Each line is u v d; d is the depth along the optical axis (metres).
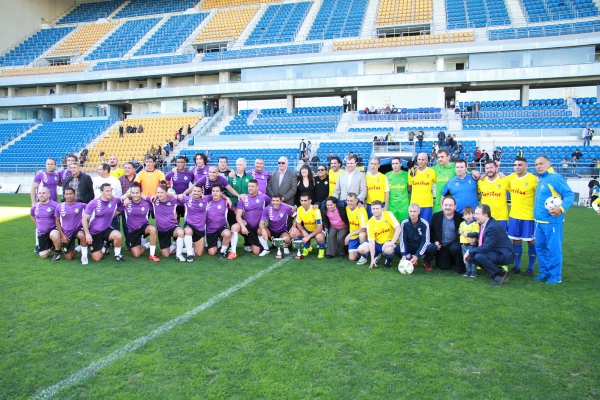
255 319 4.14
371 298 4.79
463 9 28.89
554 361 3.29
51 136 28.75
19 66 34.62
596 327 3.94
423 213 6.77
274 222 7.09
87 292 5.01
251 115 27.14
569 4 26.59
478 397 2.79
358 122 24.03
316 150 22.09
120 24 37.81
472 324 4.01
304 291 5.05
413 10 29.89
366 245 6.46
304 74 27.05
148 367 3.20
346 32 29.22
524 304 4.59
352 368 3.17
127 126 27.92
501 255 5.34
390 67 26.36
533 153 19.31
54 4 40.97
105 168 7.30
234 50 29.39
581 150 19.06
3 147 27.91
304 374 3.08
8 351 3.47
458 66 25.64
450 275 5.86
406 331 3.84
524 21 26.33
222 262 6.65
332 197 6.76
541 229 5.51
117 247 6.71
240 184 7.67
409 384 2.95
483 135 21.23
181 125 27.84
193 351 3.46
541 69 23.11
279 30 31.47
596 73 22.44
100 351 3.46
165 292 5.01
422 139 20.22
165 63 30.41
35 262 6.58
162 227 6.86
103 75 30.66
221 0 38.19
